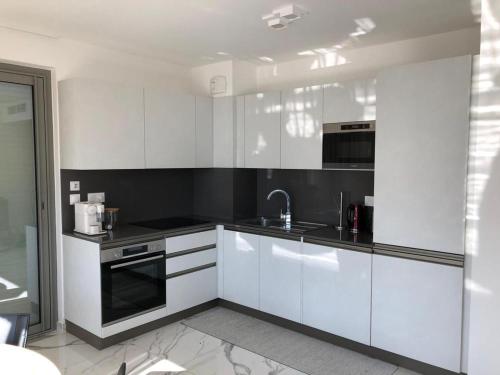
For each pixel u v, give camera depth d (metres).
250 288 3.95
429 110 2.78
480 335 2.26
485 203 2.22
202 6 2.76
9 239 3.38
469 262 2.68
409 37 3.48
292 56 4.12
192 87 4.63
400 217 2.94
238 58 4.19
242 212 4.46
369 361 3.13
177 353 3.26
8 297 3.40
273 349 3.34
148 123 3.78
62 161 3.54
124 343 3.42
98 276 3.24
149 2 2.70
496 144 2.17
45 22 3.08
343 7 2.79
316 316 3.46
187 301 3.94
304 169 4.02
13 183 3.38
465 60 2.63
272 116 3.97
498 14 2.14
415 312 2.91
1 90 3.28
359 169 3.39
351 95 3.41
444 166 2.74
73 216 3.65
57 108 3.52
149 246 3.57
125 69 3.98
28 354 1.77
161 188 4.40
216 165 4.42
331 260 3.32
